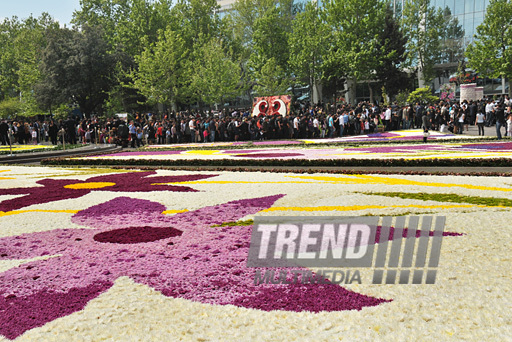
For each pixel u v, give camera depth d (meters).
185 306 3.94
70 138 35.66
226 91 57.91
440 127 32.25
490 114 31.12
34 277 4.71
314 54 56.06
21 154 23.27
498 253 4.86
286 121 33.72
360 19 55.91
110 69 58.91
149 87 54.19
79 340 3.41
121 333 3.49
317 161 14.90
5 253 5.64
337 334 3.37
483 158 13.14
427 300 3.84
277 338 3.35
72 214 7.90
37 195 10.02
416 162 13.59
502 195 8.09
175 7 72.38
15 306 4.05
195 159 17.09
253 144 27.25
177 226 6.77
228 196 9.01
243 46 73.56
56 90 57.59
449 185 9.41
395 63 59.53
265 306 3.89
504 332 3.27
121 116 48.19
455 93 60.31
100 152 27.22
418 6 59.03
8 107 67.94
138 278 4.62
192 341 3.35
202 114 53.78
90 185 11.40
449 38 63.72
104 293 4.26
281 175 12.16
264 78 58.59
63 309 3.96
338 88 62.66
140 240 6.03
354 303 3.86
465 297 3.85
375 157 15.55
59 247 5.86
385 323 3.48
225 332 3.47
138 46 63.56
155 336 3.43
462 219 6.32
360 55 53.38
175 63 53.81
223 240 5.86
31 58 68.00
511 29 50.22
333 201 8.02
